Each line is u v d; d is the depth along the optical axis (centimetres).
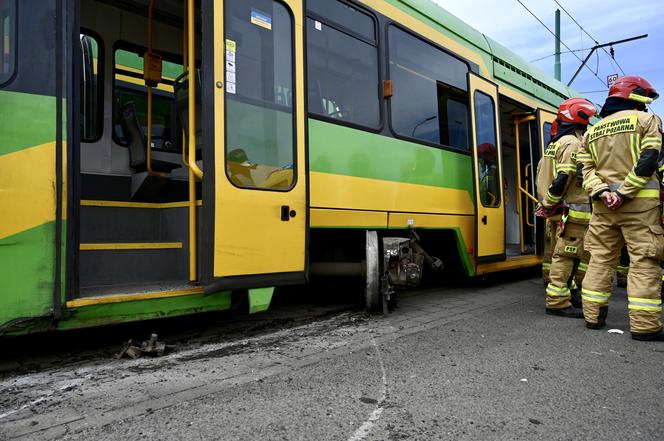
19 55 288
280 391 274
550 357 346
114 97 495
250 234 355
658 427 234
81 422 231
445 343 380
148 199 495
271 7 386
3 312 279
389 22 514
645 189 393
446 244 609
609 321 466
